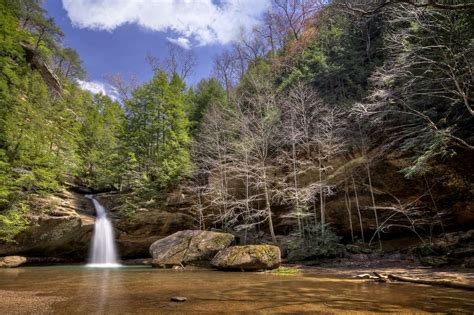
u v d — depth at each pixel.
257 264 12.51
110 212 22.55
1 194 16.20
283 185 18.81
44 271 13.27
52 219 18.06
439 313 4.48
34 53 30.17
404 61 12.64
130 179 23.14
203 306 5.14
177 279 9.65
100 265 18.05
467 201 14.23
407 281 8.50
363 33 21.83
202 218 21.05
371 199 17.03
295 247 16.23
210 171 22.36
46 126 22.67
